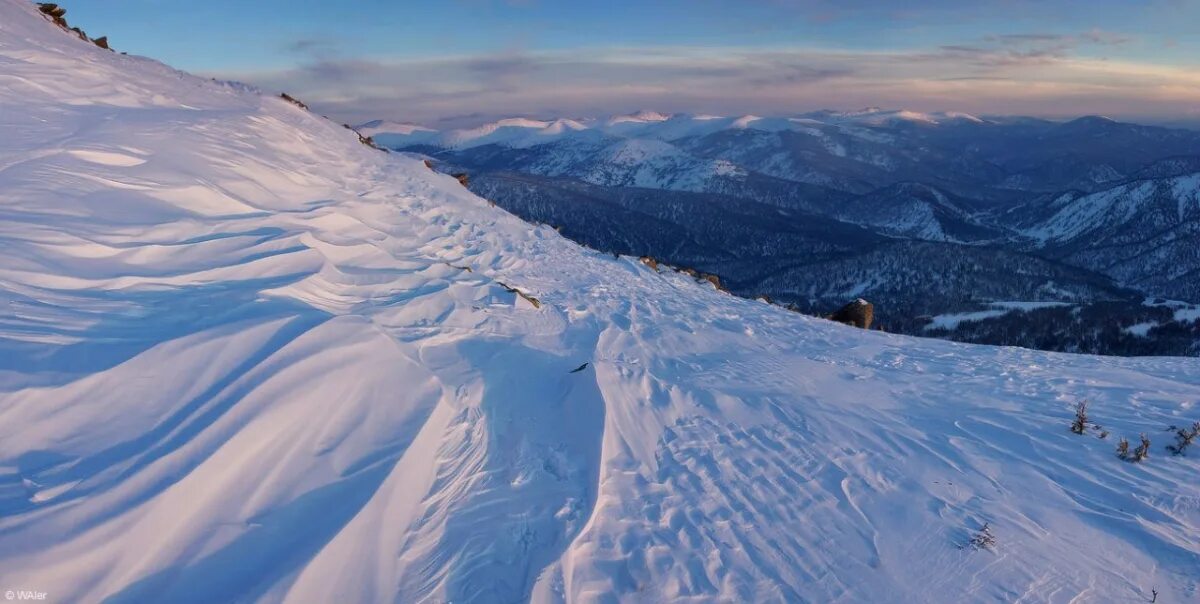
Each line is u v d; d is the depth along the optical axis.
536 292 9.37
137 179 6.50
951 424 5.87
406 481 3.59
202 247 5.70
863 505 4.38
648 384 6.14
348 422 3.79
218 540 2.79
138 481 2.83
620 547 3.70
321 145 14.60
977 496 4.56
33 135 6.85
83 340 3.65
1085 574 3.73
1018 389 7.07
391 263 7.76
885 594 3.49
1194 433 5.47
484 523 3.64
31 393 3.06
